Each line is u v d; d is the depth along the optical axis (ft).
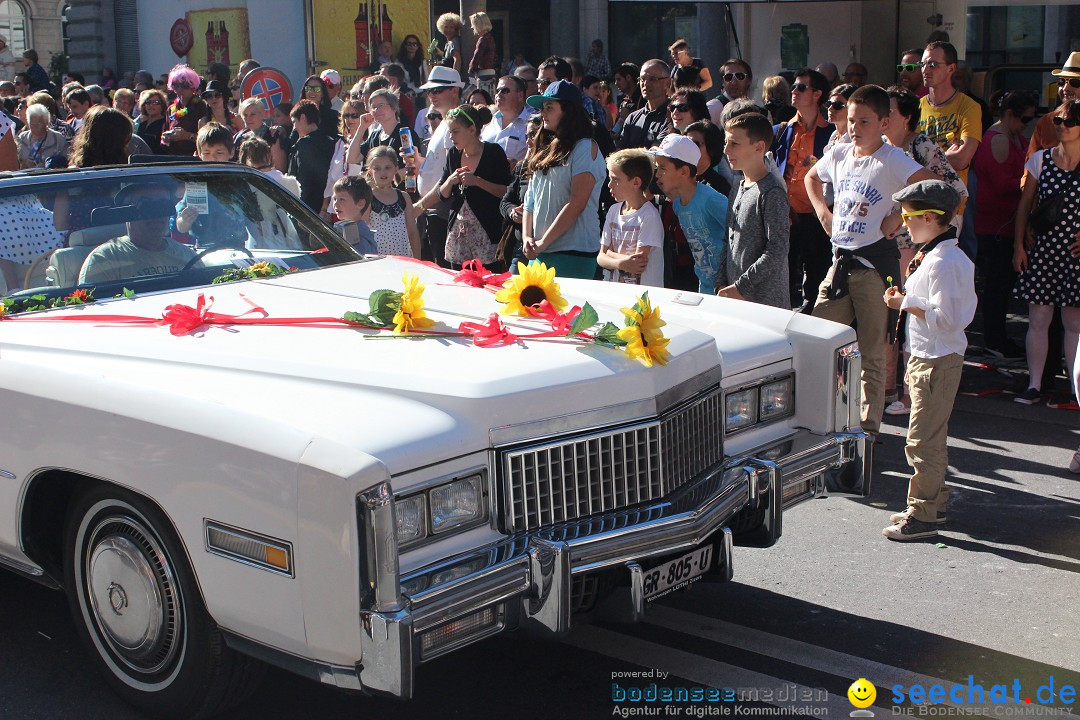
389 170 23.91
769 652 13.00
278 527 9.61
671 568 11.30
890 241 18.85
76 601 12.00
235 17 50.31
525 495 10.52
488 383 10.49
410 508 9.81
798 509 17.70
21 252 13.84
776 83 31.63
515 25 55.88
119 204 14.67
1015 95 26.73
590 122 21.22
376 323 12.34
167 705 11.27
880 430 21.18
